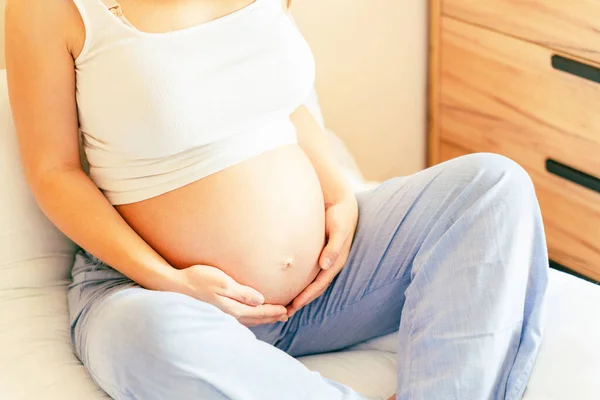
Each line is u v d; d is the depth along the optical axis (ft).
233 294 3.81
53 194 3.89
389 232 4.13
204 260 3.98
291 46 4.19
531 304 3.81
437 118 7.33
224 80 3.95
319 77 6.77
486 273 3.60
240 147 4.01
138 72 3.77
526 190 3.76
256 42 4.04
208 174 3.93
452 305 3.62
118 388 3.48
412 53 7.13
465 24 6.61
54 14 3.75
